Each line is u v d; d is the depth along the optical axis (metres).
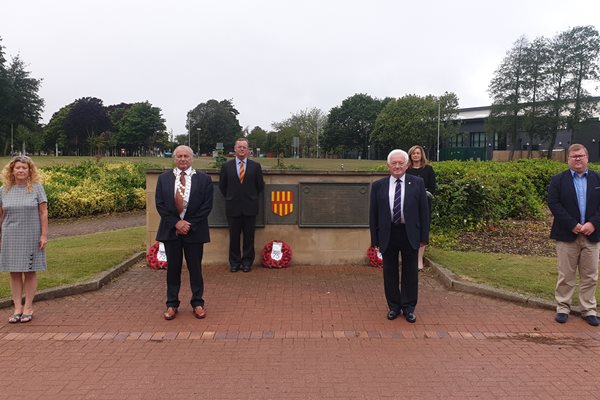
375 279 7.34
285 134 74.75
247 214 7.60
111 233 11.22
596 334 5.23
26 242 5.43
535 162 18.09
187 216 5.60
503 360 4.56
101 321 5.54
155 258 7.79
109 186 16.83
